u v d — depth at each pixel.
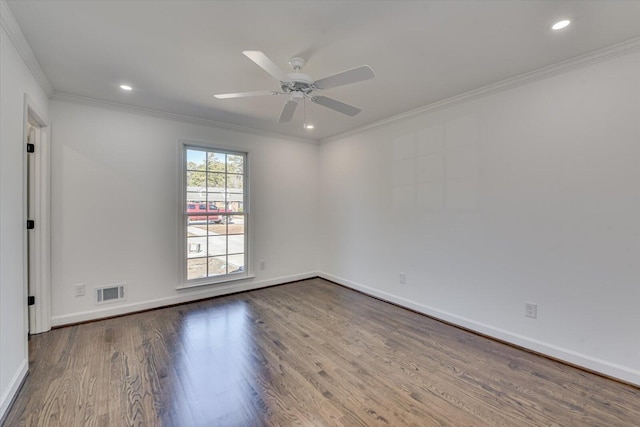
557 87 2.44
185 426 1.73
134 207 3.47
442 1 1.68
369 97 3.12
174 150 3.73
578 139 2.34
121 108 3.35
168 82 2.76
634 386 2.10
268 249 4.59
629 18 1.83
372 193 4.14
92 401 1.92
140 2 1.69
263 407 1.89
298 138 4.87
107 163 3.30
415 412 1.84
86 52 2.24
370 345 2.72
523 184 2.64
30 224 2.86
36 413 1.81
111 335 2.88
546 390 2.06
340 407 1.89
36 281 2.89
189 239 3.90
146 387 2.08
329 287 4.57
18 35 1.95
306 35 2.02
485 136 2.90
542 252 2.54
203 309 3.62
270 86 2.85
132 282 3.47
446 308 3.26
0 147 1.77
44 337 2.82
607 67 2.19
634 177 2.10
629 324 2.13
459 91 2.96
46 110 2.85
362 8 1.75
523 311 2.66
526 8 1.74
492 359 2.48
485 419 1.79
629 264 2.13
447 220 3.24
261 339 2.83
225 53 2.25
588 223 2.30
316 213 5.12
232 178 4.27
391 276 3.88
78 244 3.16
